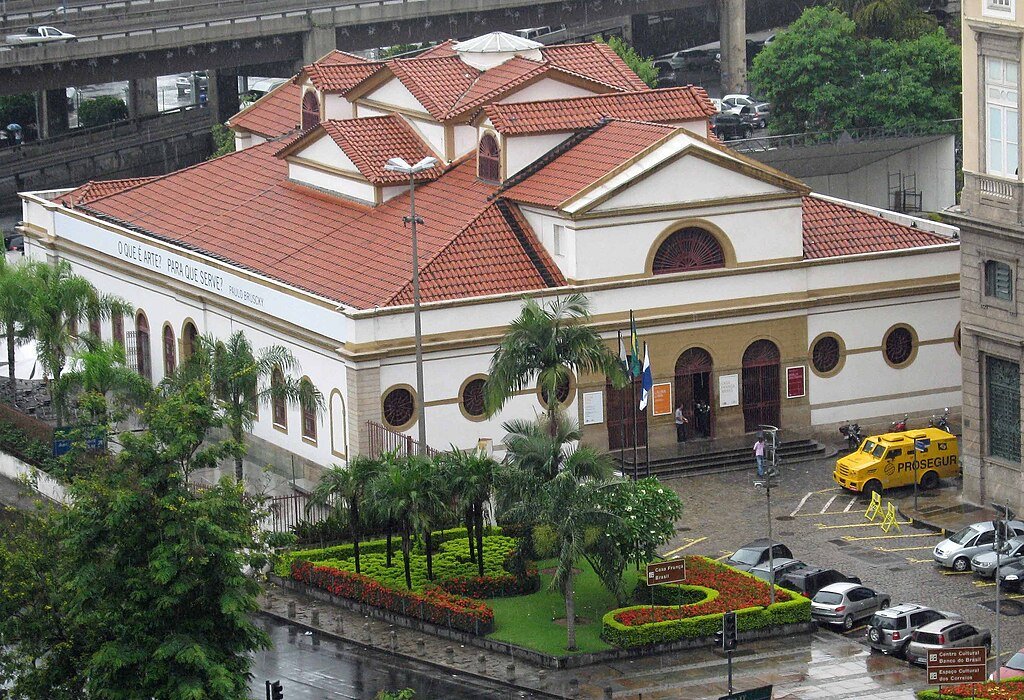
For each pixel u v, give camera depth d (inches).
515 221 4677.7
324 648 3631.9
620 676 3452.3
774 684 3395.7
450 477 3774.6
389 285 4512.8
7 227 7391.7
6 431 4854.8
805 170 6781.5
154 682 2989.7
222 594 3019.2
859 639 3617.1
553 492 3548.2
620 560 3602.4
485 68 5236.2
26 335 5029.5
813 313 4729.3
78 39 7273.6
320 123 5246.1
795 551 4062.5
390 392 4384.8
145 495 3019.2
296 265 4825.3
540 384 4220.0
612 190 4478.3
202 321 5002.5
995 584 3853.3
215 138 7780.5
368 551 4033.0
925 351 4852.4
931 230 5009.8
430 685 3432.6
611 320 4542.3
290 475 4658.0
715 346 4650.6
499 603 3777.1
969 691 3248.0
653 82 7770.7
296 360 4603.8
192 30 7475.4
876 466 4389.8
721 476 4552.2
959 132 7140.8
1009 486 4256.9
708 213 4598.9
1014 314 4165.8
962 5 4180.6
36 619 3090.6
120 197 5639.8
